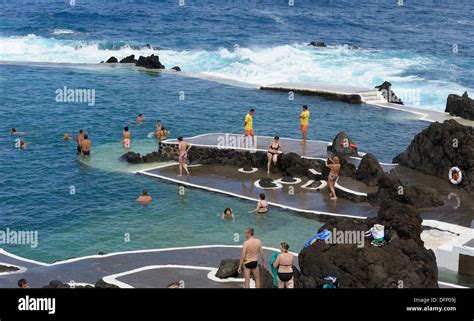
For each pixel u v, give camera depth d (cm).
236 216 3139
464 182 3378
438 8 14462
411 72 6931
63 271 2425
